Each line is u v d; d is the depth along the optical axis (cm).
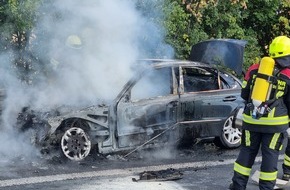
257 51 1241
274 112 544
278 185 616
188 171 698
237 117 629
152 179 646
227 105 820
